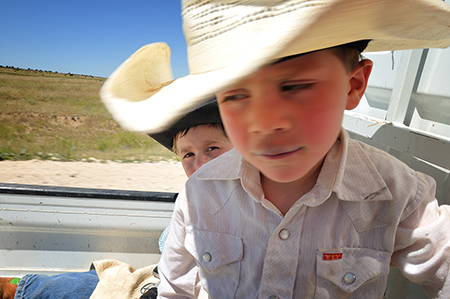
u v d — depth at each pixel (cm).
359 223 82
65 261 192
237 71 48
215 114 142
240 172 83
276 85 55
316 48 50
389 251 82
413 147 105
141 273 170
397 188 81
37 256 191
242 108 59
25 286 155
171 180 833
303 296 83
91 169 920
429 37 59
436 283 78
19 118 1747
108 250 194
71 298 152
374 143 149
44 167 927
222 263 92
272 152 60
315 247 82
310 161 61
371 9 48
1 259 190
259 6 51
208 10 59
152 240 194
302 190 82
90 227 188
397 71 131
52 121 1738
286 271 82
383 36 55
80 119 1819
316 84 57
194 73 65
